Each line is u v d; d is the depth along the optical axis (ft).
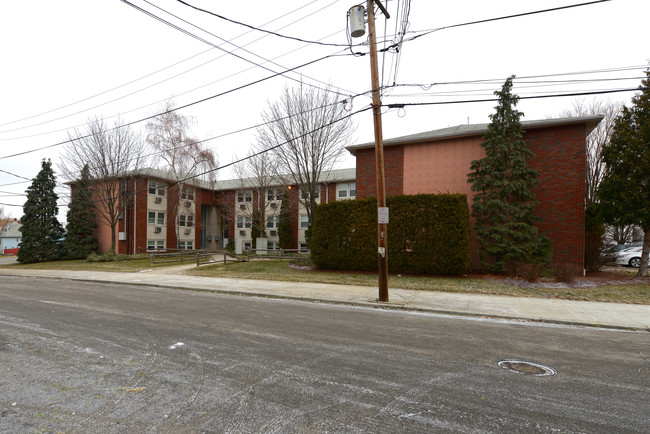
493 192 48.01
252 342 18.62
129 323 22.71
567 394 12.69
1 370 14.48
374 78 32.45
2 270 70.44
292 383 13.28
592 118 47.50
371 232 51.31
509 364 15.81
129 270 61.41
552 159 50.24
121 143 84.07
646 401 12.23
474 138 55.52
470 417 10.87
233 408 11.25
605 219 47.57
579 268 47.62
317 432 9.88
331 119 59.57
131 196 92.58
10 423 10.32
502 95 47.60
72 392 12.41
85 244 96.53
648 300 31.99
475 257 53.67
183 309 27.81
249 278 47.96
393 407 11.44
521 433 10.00
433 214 47.73
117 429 9.96
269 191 106.63
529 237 45.80
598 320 24.81
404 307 29.09
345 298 32.78
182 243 111.34
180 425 10.19
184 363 15.33
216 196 125.80
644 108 43.65
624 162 44.01
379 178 32.17
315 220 56.13
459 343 19.13
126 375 13.96
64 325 22.08
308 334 20.47
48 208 94.38
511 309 28.22
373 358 16.28
